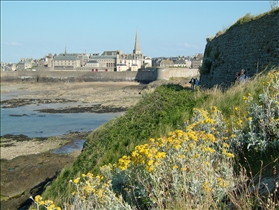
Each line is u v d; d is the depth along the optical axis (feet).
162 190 15.55
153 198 14.94
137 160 16.30
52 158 80.74
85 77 436.35
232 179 15.55
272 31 46.78
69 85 375.45
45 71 467.93
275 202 13.37
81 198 17.67
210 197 14.15
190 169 15.43
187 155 16.42
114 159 33.12
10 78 472.85
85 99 231.71
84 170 35.09
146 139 34.65
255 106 21.40
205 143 18.38
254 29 52.54
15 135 117.91
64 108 189.78
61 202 28.14
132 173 17.39
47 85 384.68
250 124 19.88
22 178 66.13
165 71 343.05
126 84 374.84
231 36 61.57
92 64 558.97
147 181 15.89
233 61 59.47
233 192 15.35
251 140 19.27
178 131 17.49
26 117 160.04
